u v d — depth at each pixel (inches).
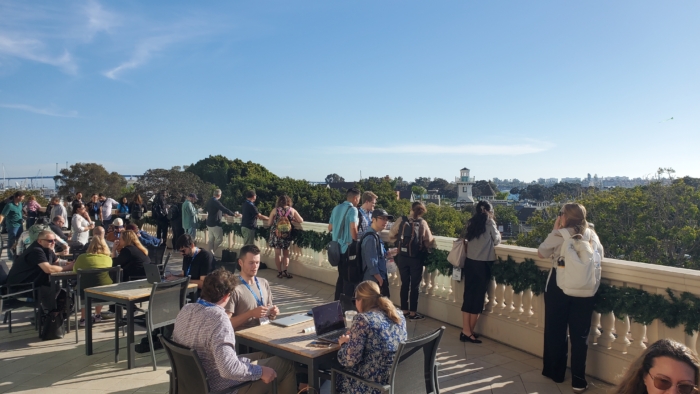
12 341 234.2
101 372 194.9
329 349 133.6
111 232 369.7
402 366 123.0
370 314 127.5
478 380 185.2
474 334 233.5
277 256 399.9
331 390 131.3
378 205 2426.2
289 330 153.0
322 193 2010.3
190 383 125.6
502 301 231.9
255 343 145.3
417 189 5019.7
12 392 175.3
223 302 134.2
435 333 128.3
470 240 228.2
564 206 181.6
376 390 123.7
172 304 206.7
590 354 187.9
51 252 254.1
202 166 2199.8
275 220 395.5
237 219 511.5
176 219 537.6
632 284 173.0
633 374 80.9
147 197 1482.5
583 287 168.2
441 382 183.5
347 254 242.4
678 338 157.5
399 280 304.5
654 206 1347.2
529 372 193.0
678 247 1320.1
